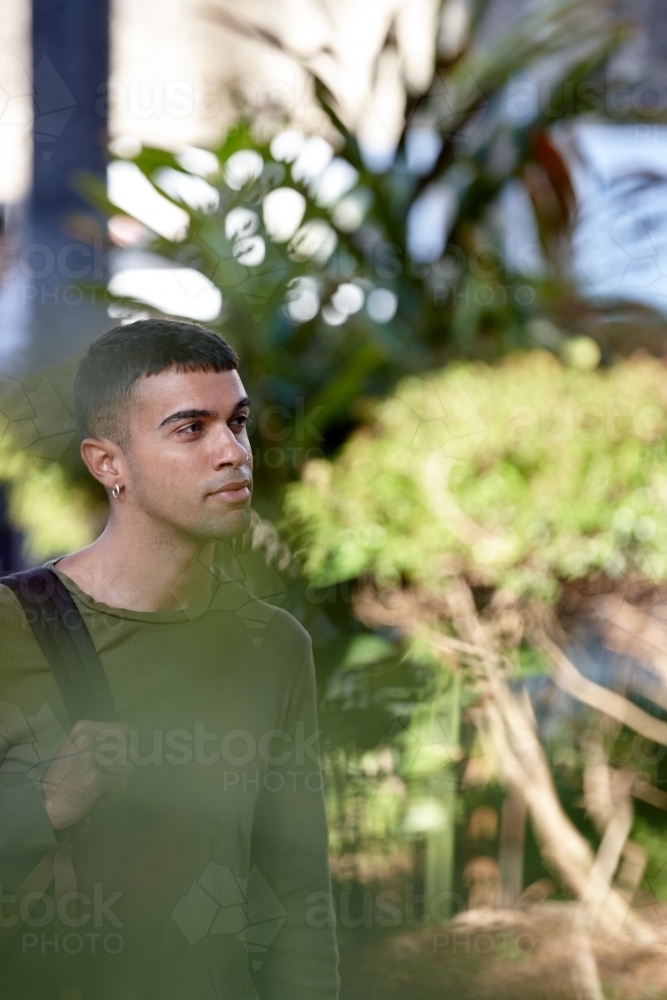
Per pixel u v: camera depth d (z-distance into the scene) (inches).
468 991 190.5
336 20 393.1
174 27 395.9
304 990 122.3
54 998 109.3
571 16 348.5
